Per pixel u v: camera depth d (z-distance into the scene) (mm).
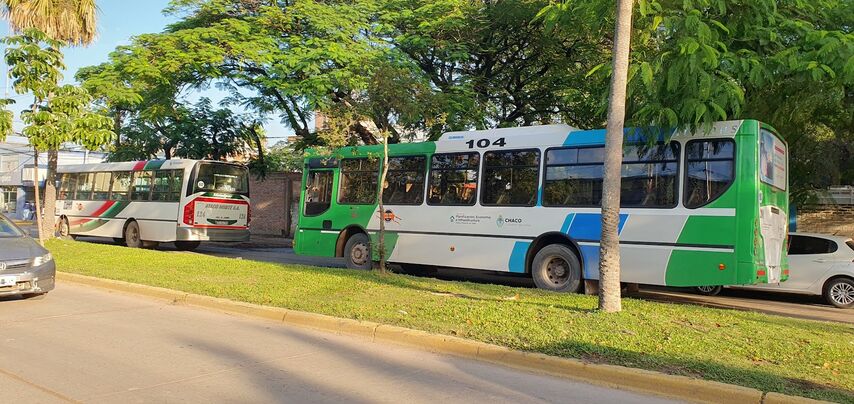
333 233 15211
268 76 19750
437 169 13617
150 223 20969
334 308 8922
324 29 18703
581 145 11672
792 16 11633
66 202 24797
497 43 20094
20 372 6117
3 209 50562
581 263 11461
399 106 13328
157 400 5320
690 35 9906
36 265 9688
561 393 5727
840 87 10930
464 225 13016
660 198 10641
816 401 5035
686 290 14320
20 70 15406
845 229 17062
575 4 11672
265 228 32344
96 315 9141
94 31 18750
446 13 19219
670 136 10539
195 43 18875
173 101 22406
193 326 8484
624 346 6723
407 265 15383
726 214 9984
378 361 6773
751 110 12195
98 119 16281
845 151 13734
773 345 6840
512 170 12539
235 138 27594
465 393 5688
